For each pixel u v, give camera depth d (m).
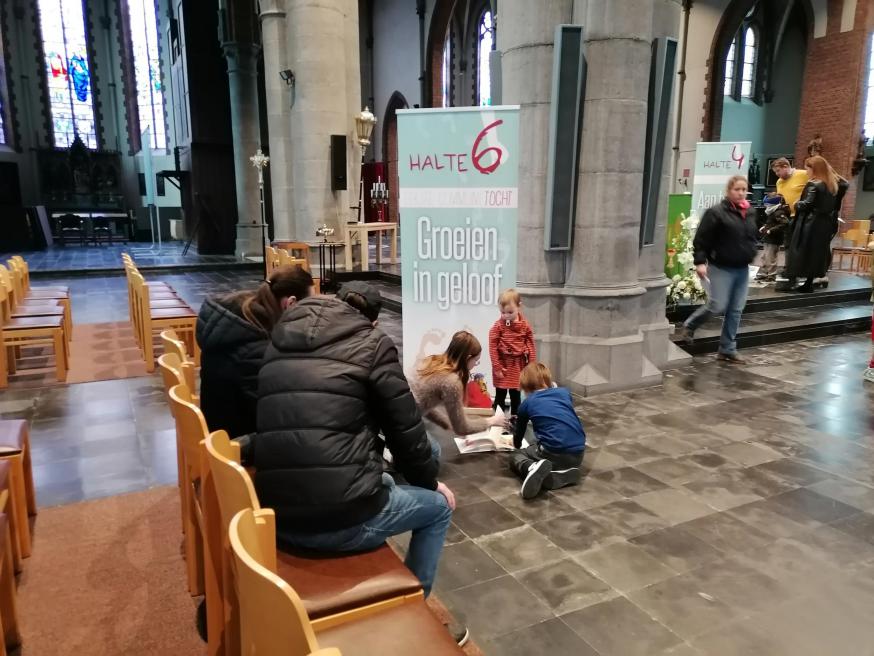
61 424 4.48
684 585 2.60
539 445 3.56
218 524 2.02
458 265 4.29
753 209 5.98
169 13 21.23
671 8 5.14
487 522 3.12
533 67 4.93
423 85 21.92
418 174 4.20
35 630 2.29
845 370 5.96
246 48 15.45
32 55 23.31
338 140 11.29
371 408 1.91
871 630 2.33
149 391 5.25
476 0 21.00
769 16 18.70
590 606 2.46
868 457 3.93
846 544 2.93
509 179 4.10
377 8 24.09
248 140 16.05
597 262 5.09
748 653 2.21
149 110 24.77
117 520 3.11
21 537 2.76
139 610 2.41
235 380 2.54
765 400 5.04
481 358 4.43
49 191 23.72
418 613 1.68
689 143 16.78
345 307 1.96
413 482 2.07
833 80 16.22
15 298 6.28
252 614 1.13
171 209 24.97
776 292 8.82
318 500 1.77
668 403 4.96
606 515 3.19
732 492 3.45
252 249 16.55
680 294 7.25
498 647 2.23
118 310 9.02
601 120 4.87
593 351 5.17
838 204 8.65
